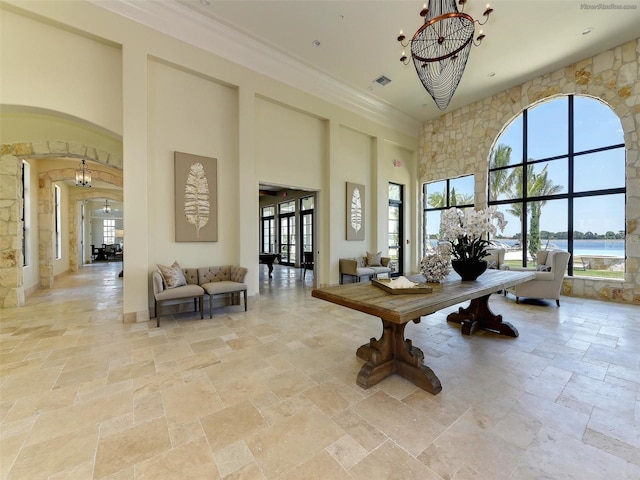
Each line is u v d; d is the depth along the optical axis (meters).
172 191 4.21
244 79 4.71
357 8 3.88
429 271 2.86
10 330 3.45
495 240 6.33
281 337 3.25
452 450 1.51
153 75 4.02
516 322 3.76
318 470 1.38
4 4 3.10
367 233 7.00
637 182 4.58
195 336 3.26
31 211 5.92
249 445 1.55
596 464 1.41
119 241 16.66
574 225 5.38
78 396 2.03
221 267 4.57
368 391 2.12
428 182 7.96
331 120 5.99
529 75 5.57
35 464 1.42
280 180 5.39
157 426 1.71
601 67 4.88
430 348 2.93
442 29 3.79
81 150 4.81
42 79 3.37
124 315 3.72
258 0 3.77
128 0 3.65
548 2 3.79
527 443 1.56
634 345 2.96
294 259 11.12
